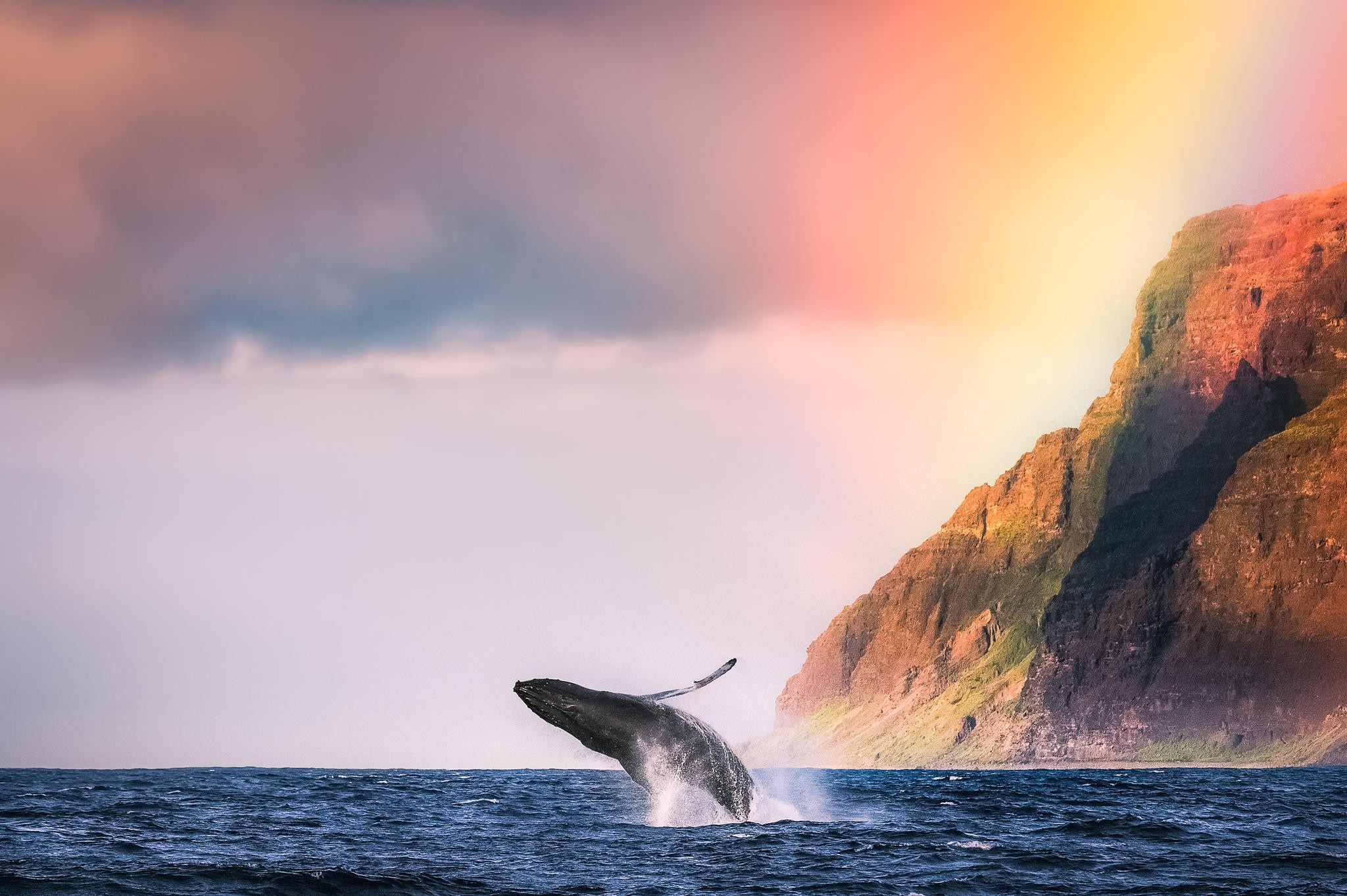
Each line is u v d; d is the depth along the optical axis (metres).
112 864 56.78
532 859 57.94
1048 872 54.59
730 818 64.50
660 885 50.12
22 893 47.19
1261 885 50.72
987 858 58.66
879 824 78.62
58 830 77.50
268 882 49.50
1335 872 54.59
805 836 65.25
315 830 78.44
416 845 66.50
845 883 50.66
